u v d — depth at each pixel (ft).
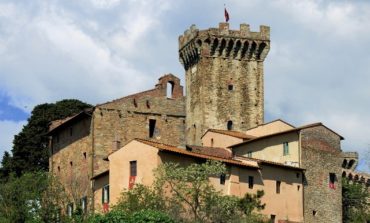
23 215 319.68
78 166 388.16
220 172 297.53
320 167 361.51
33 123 464.24
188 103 446.19
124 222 269.23
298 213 346.54
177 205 285.23
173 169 294.87
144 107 396.37
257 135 403.75
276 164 338.95
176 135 403.13
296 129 357.00
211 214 286.46
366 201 394.93
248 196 308.19
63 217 317.42
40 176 331.98
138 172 311.68
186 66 456.86
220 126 431.84
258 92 440.86
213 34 438.40
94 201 347.56
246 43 442.09
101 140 380.99
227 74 437.99
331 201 362.74
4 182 368.68
